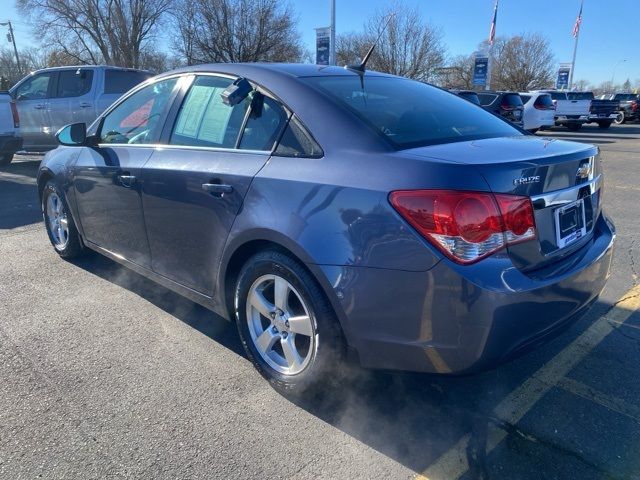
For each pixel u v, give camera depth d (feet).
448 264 6.69
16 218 21.71
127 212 11.78
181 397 9.07
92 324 11.80
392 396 9.12
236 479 7.24
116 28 119.34
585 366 10.05
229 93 9.37
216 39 88.12
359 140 7.93
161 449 7.82
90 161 12.91
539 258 7.42
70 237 15.11
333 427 8.32
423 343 7.05
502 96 55.21
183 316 12.21
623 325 11.63
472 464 7.54
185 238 10.27
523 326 6.98
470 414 8.66
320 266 7.63
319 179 7.86
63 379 9.61
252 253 9.22
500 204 6.83
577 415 8.63
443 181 6.80
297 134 8.58
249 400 9.01
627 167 36.37
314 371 8.30
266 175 8.54
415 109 9.46
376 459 7.64
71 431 8.20
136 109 12.22
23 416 8.55
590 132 76.18
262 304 9.08
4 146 32.60
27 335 11.28
